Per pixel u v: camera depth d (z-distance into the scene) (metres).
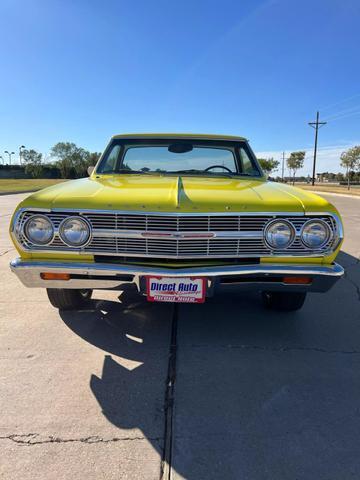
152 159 3.76
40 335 2.79
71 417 1.90
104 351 2.57
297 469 1.60
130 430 1.82
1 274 4.41
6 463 1.60
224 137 3.86
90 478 1.53
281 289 2.43
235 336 2.83
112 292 3.73
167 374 2.30
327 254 2.38
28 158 79.81
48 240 2.35
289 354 2.58
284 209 2.34
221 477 1.55
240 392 2.13
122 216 2.29
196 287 2.28
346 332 2.94
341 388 2.19
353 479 1.55
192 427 1.84
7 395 2.06
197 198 2.36
